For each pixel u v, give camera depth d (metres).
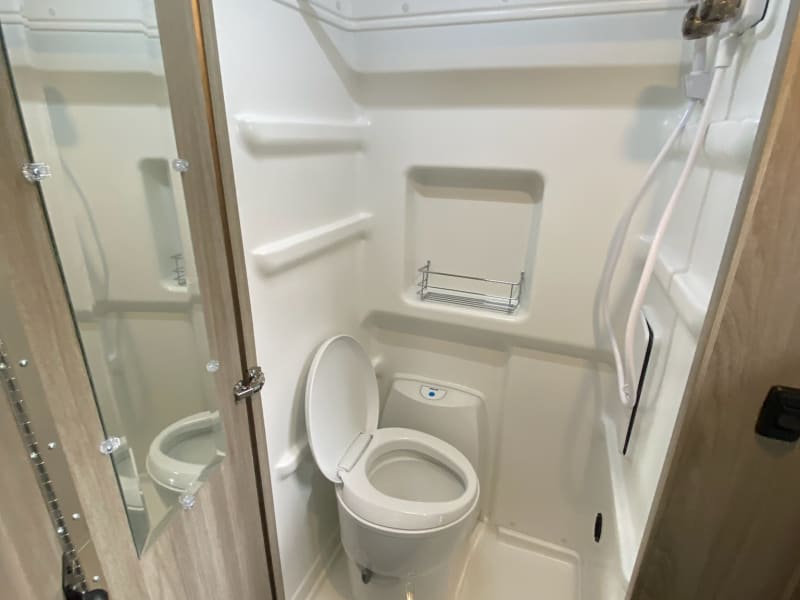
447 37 1.20
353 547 1.29
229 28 0.83
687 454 0.58
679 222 1.00
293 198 1.10
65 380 0.52
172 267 0.76
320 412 1.28
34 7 0.51
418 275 1.56
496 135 1.25
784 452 0.54
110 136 0.62
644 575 0.68
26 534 0.46
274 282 1.07
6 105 0.45
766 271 0.48
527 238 1.38
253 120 0.91
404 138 1.34
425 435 1.52
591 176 1.20
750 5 0.68
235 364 0.94
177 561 0.82
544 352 1.42
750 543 0.60
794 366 0.51
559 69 1.13
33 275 0.48
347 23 1.22
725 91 0.83
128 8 0.62
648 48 1.06
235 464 0.99
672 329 0.89
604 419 1.39
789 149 0.44
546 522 1.64
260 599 1.19
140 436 0.71
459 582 1.54
